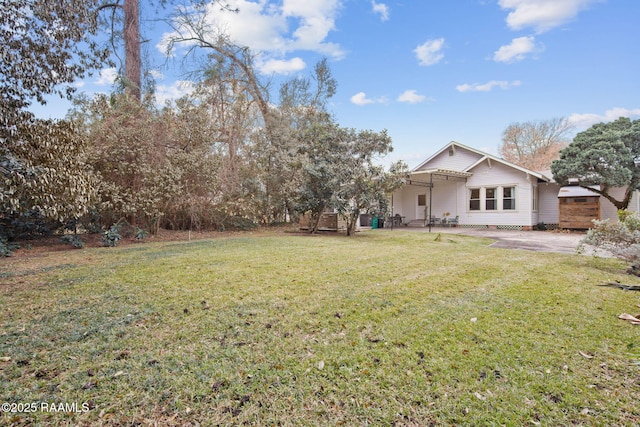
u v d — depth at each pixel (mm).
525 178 14789
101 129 9078
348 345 2617
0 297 3781
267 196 14086
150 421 1752
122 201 9156
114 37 12203
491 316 3246
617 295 3965
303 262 5945
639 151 11992
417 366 2305
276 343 2648
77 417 1767
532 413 1835
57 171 5379
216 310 3379
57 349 2516
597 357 2443
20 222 8031
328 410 1856
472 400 1943
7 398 1910
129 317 3170
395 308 3463
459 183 17047
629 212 5746
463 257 6613
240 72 15062
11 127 4789
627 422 1759
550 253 7254
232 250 7484
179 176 10141
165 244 8812
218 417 1789
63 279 4633
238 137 13266
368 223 16625
